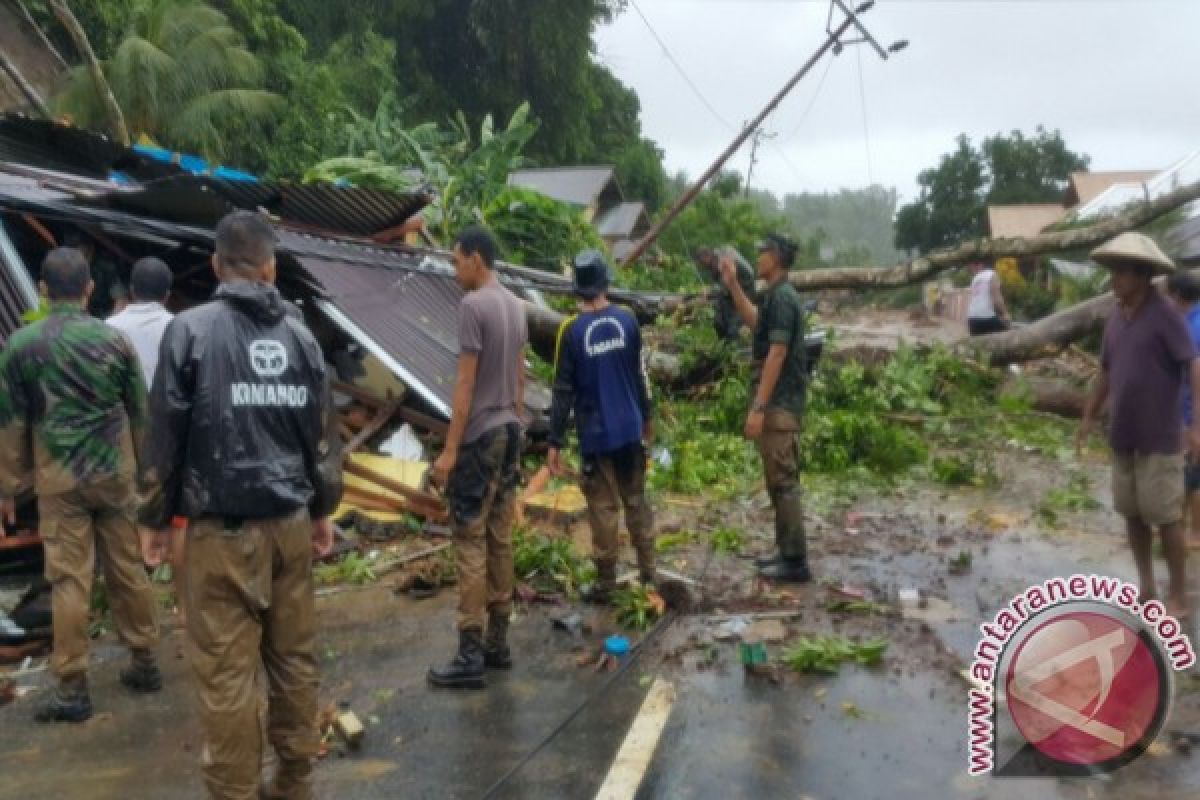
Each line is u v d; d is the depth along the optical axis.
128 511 4.50
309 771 3.53
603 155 42.84
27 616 5.23
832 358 11.70
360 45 31.42
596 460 5.46
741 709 4.45
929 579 6.09
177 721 4.39
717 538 6.70
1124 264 4.91
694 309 11.27
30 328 4.35
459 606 4.69
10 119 9.24
